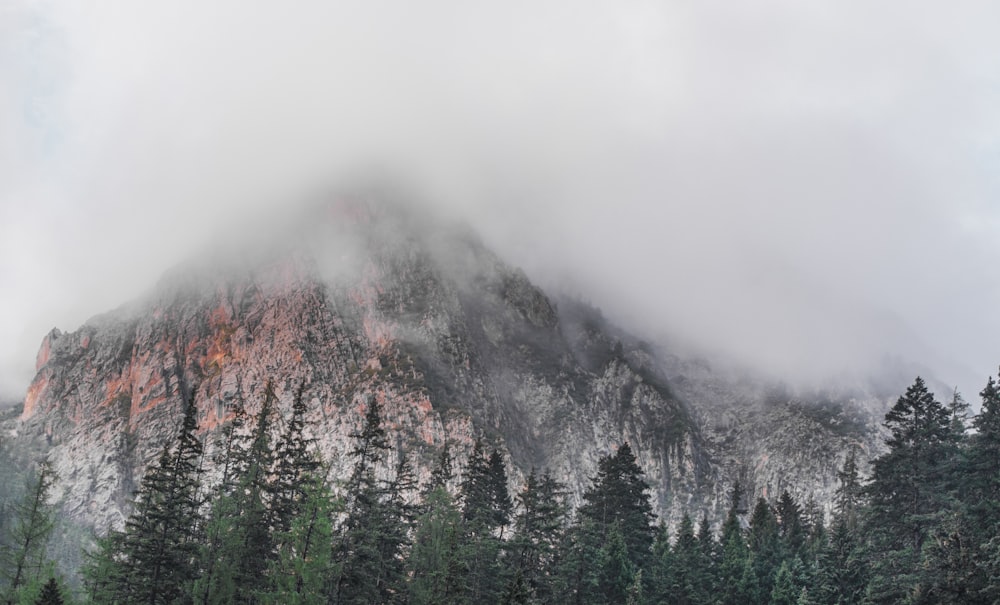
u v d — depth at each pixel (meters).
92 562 84.69
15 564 77.06
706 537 135.88
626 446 127.12
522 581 79.00
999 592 71.00
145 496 82.31
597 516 120.12
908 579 84.00
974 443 94.38
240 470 89.38
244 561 79.06
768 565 120.88
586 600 100.75
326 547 73.00
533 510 108.31
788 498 158.25
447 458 118.56
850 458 169.12
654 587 108.25
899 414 105.50
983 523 85.38
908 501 100.44
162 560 76.62
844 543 103.75
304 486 88.19
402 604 85.25
